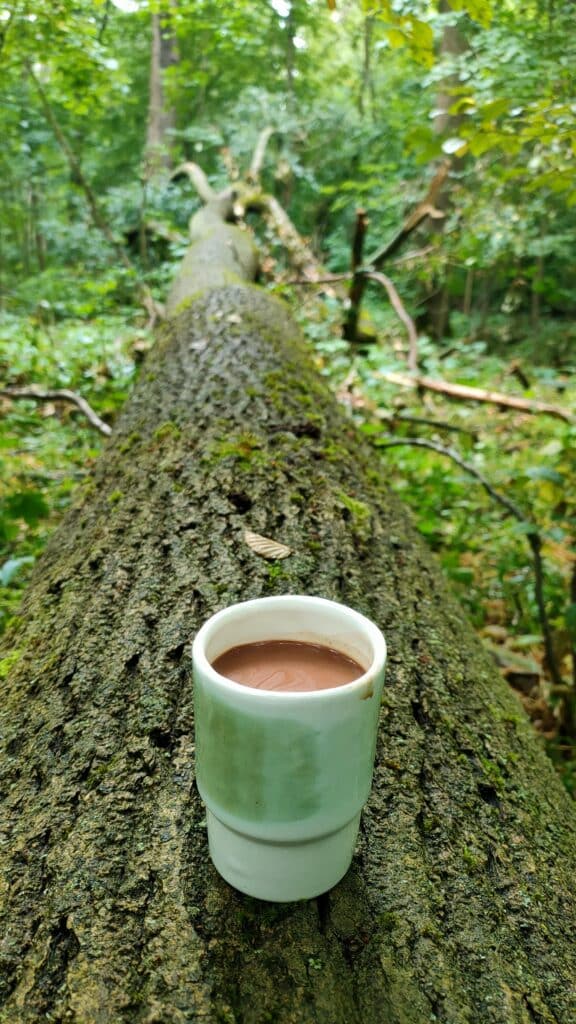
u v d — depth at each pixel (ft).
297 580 4.64
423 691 4.11
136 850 2.90
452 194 21.25
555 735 7.79
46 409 14.78
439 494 12.19
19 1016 2.30
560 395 19.62
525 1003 2.48
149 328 17.61
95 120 33.40
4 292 30.01
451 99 22.72
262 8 28.99
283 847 2.42
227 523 5.22
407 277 24.43
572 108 6.56
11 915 2.64
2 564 9.02
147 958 2.48
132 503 5.72
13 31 16.62
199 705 2.38
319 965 2.48
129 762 3.32
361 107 32.91
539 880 3.07
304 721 2.17
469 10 7.18
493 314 35.32
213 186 30.63
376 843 3.05
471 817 3.32
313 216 36.88
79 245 29.50
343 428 7.86
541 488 7.87
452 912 2.80
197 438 6.56
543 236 24.61
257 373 8.05
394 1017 2.36
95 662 4.01
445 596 5.74
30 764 3.41
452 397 14.80
